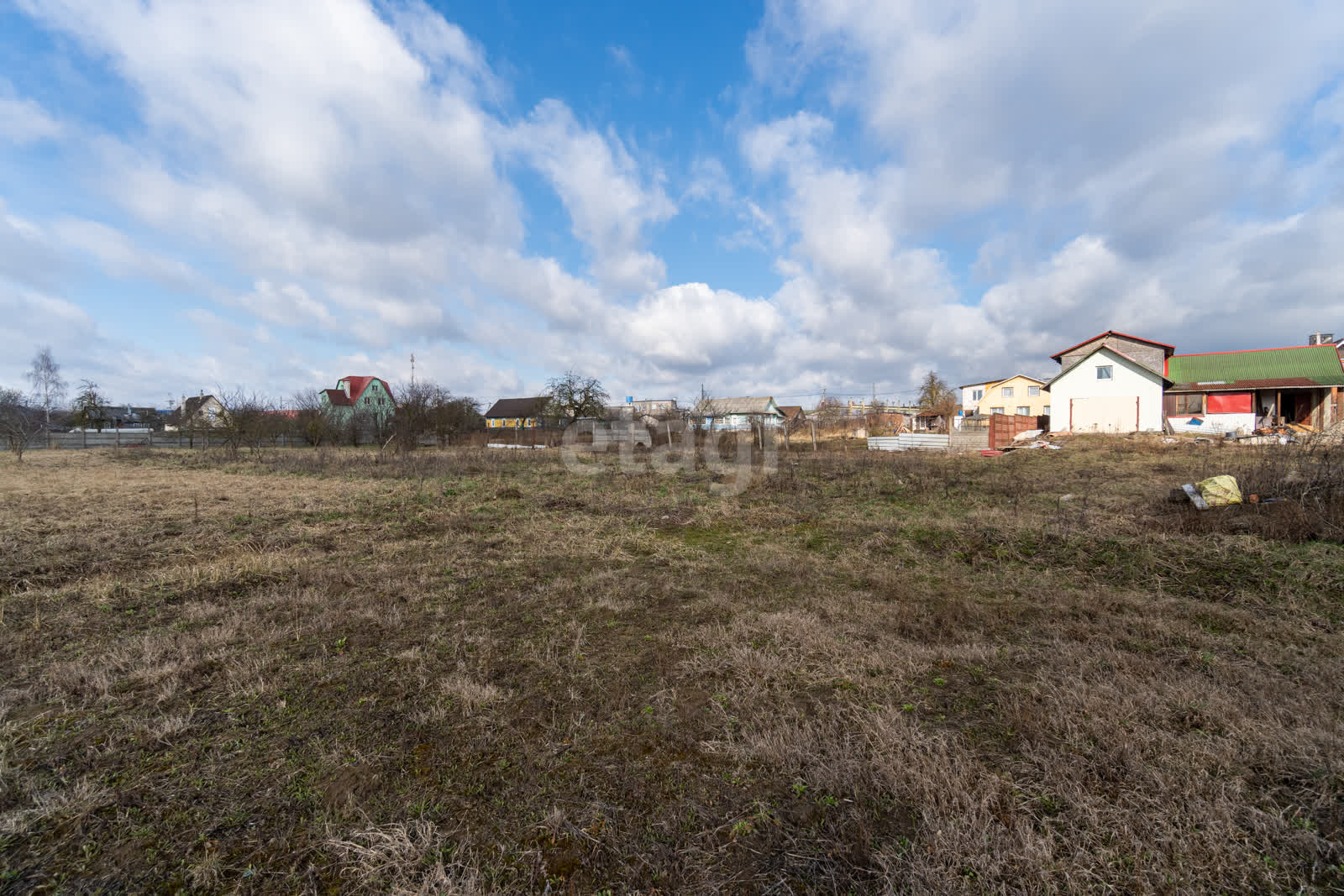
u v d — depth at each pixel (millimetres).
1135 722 2375
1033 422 26359
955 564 5336
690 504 8969
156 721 2506
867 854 1734
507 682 2938
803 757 2197
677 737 2402
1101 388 22953
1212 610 3912
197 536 6516
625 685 2895
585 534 6801
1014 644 3398
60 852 1758
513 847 1782
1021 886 1594
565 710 2639
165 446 25688
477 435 27062
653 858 1740
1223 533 5641
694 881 1655
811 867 1692
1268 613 3891
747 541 6453
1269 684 2758
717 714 2590
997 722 2482
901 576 4938
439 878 1608
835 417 30234
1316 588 4223
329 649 3377
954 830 1771
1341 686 2742
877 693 2760
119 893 1619
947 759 2139
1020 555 5500
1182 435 19266
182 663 3121
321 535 6703
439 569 5195
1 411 23906
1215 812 1844
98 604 4156
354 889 1635
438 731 2455
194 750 2312
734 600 4324
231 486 11047
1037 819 1863
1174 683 2770
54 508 7980
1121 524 6238
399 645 3441
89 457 18344
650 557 5762
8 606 4105
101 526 6984
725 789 2066
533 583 4801
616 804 1988
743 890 1620
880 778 2080
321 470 14352
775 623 3707
